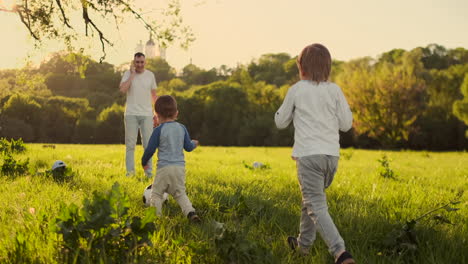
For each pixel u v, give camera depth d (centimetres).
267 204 470
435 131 5600
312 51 316
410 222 335
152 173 733
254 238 343
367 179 831
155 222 367
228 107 7719
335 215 431
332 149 299
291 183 711
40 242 288
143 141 773
